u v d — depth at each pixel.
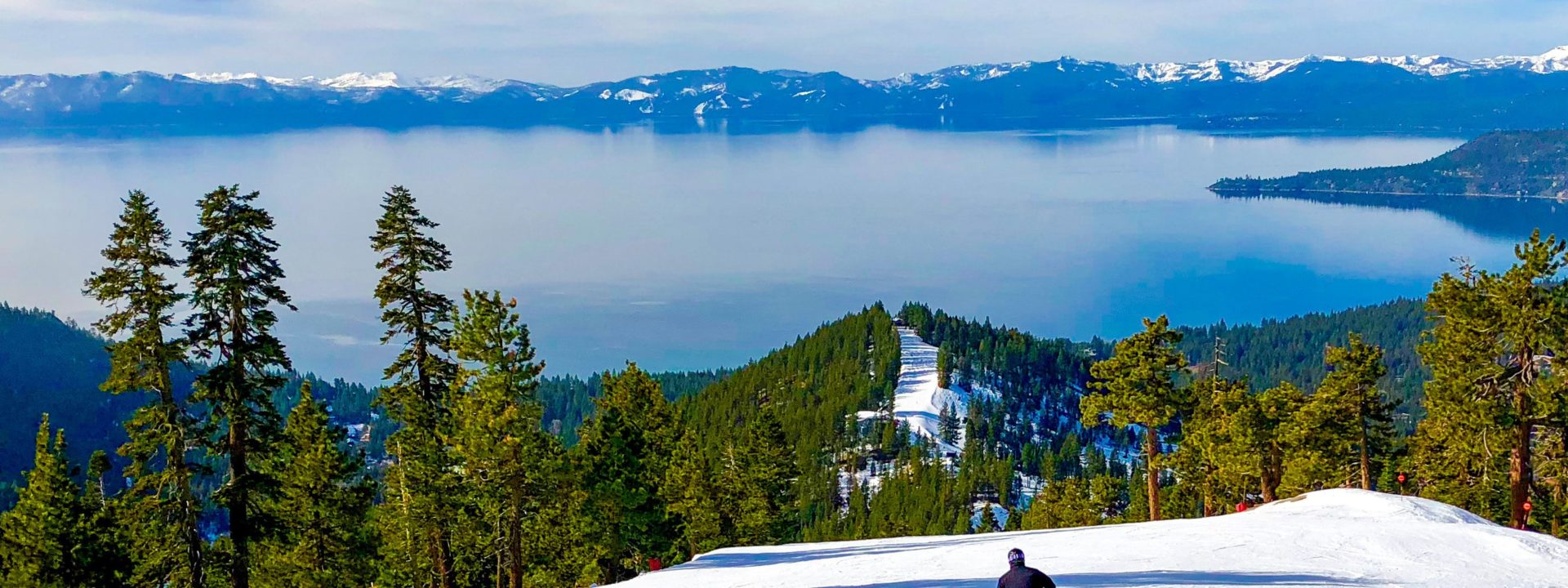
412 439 40.34
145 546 30.12
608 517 49.22
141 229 27.61
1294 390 56.00
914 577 26.16
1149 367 48.06
